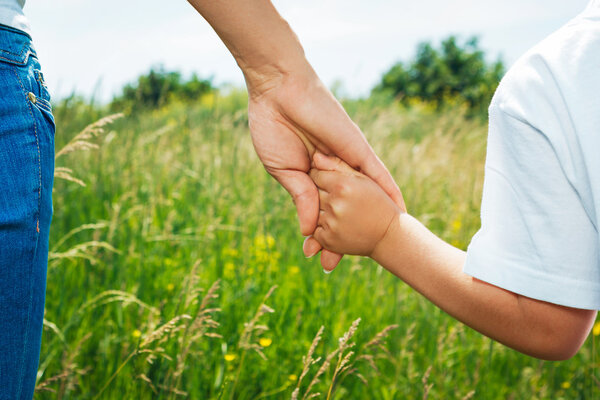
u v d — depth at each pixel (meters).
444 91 24.05
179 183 3.21
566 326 0.80
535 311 0.81
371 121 4.15
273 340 2.02
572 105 0.71
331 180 1.00
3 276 0.79
